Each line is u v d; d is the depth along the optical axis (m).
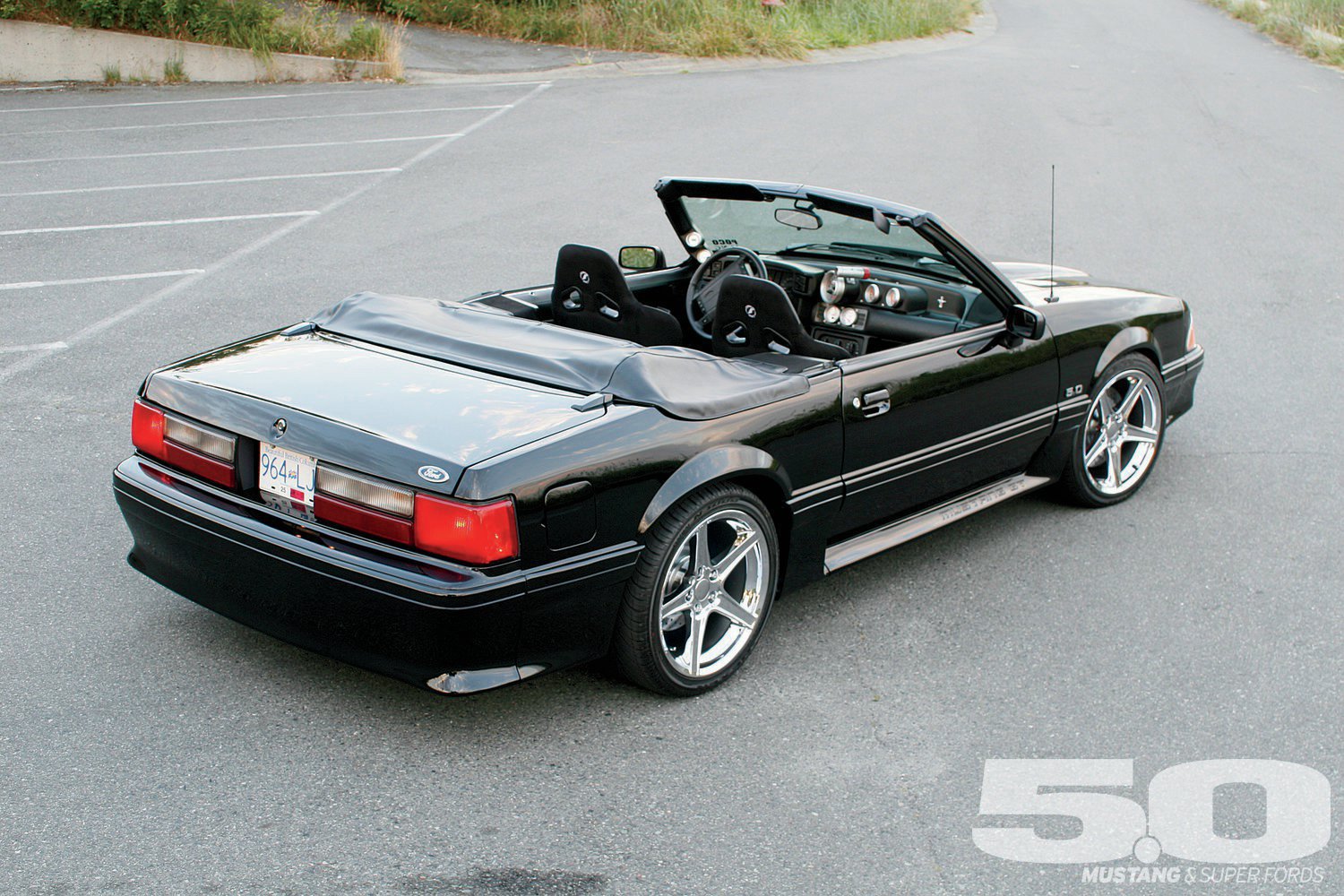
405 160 12.05
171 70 16.70
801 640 4.05
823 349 4.04
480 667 3.13
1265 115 15.98
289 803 3.05
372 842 2.91
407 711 3.49
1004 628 4.17
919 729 3.53
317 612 3.20
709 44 19.52
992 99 16.62
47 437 5.40
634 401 3.42
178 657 3.71
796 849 2.97
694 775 3.26
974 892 2.86
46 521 4.58
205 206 10.18
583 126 13.87
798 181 11.29
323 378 3.53
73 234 9.21
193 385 3.51
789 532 3.83
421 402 3.36
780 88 17.03
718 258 4.84
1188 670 3.92
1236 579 4.59
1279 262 9.37
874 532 4.29
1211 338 7.60
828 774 3.29
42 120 13.95
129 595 4.07
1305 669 3.94
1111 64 20.75
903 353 4.13
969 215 10.31
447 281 8.12
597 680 3.74
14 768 3.12
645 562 3.38
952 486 4.50
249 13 17.05
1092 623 4.22
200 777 3.14
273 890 2.73
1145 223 10.38
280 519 3.28
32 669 3.59
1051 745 3.47
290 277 8.20
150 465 3.61
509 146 12.75
